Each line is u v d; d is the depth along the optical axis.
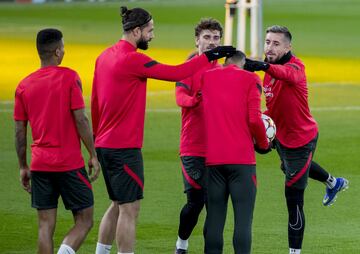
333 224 33.25
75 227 25.92
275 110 28.75
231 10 77.19
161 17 149.75
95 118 27.41
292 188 28.89
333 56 94.06
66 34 120.75
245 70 26.47
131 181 26.41
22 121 26.05
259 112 25.88
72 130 25.69
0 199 36.62
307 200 36.84
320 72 79.75
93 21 145.00
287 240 31.16
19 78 76.00
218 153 26.06
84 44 106.56
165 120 55.00
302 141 28.67
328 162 43.41
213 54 26.22
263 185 39.28
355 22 141.50
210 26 28.53
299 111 28.53
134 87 26.20
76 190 25.75
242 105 26.03
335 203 36.34
